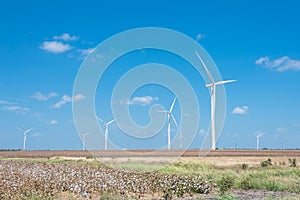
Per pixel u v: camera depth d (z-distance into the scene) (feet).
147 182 78.89
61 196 66.69
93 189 73.36
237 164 133.49
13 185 72.02
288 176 95.30
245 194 71.51
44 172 96.78
